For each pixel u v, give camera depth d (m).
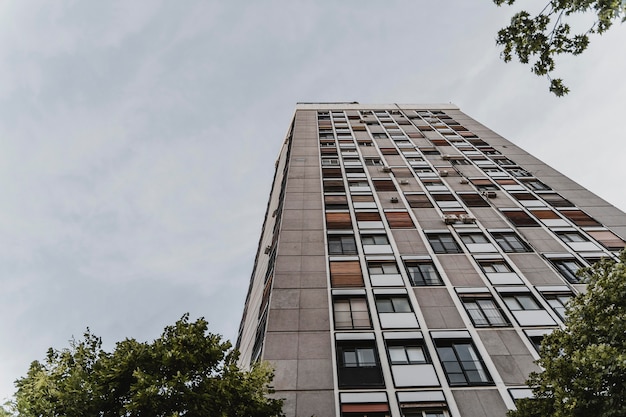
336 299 14.92
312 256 17.38
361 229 19.45
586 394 7.35
